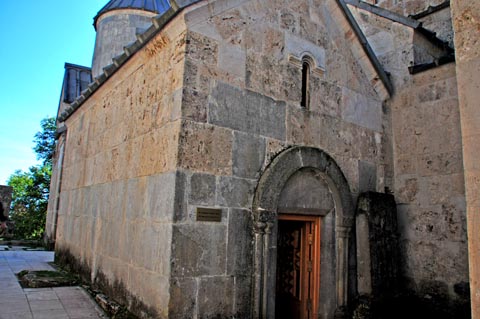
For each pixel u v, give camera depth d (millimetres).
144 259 4547
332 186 5598
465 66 2668
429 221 6090
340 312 5359
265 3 5207
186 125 4234
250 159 4738
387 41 7047
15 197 22156
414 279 6133
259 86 4977
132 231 5016
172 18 4477
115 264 5461
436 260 5926
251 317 4453
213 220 4301
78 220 7652
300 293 5652
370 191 5852
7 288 6371
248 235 4590
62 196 9391
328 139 5738
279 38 5320
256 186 4742
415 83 6547
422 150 6332
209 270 4199
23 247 13898
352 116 6168
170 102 4488
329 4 6078
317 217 5570
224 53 4684
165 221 4156
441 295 5793
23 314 4965
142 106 5293
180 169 4129
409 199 6387
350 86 6250
